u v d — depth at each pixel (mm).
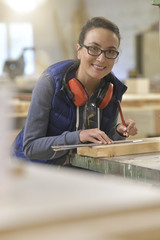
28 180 242
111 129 1849
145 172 1237
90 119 1764
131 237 189
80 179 250
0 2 8852
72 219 192
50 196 214
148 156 1474
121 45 1775
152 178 1212
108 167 1400
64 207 198
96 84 1765
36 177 249
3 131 268
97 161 1455
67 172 277
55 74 1701
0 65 9172
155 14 7957
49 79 1695
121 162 1347
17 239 186
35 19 8750
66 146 1519
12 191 220
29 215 192
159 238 192
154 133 4457
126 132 1771
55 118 1720
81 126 1752
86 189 228
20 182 236
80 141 1585
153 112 4449
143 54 7043
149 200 210
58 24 8586
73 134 1607
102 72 1671
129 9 8188
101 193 220
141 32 7570
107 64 1665
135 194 220
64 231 188
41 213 193
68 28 8531
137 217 198
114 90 1821
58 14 8602
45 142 1646
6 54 9117
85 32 1689
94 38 1642
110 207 200
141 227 193
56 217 192
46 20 8664
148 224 194
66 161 1699
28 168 274
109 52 1659
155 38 7020
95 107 1761
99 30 1648
